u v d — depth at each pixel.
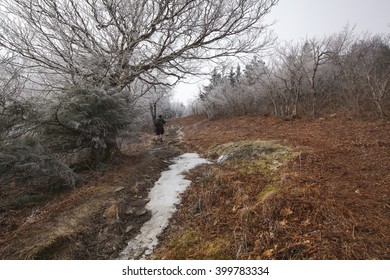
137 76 7.02
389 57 13.45
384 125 7.07
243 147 6.43
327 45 12.57
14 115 4.68
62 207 4.18
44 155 4.79
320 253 2.35
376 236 2.44
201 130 14.84
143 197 4.69
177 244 3.18
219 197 4.08
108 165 6.31
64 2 5.60
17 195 4.96
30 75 6.11
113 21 6.12
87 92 5.52
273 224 2.92
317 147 5.59
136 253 3.20
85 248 3.28
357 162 4.37
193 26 6.32
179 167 6.52
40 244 3.08
